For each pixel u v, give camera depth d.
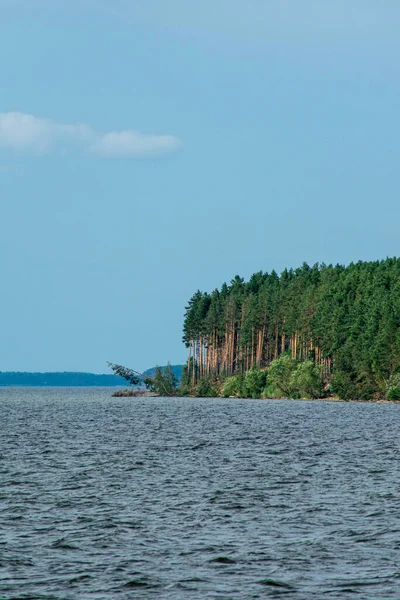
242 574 50.38
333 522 64.00
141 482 83.44
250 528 61.97
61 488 79.50
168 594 46.69
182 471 91.88
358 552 55.19
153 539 58.62
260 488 79.56
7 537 58.94
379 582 48.72
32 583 48.50
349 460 103.75
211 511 68.12
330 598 46.00
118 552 55.12
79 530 61.16
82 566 51.91
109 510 68.50
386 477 87.50
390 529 61.50
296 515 66.56
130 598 46.00
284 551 55.47
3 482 83.25
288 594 46.69
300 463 100.06
